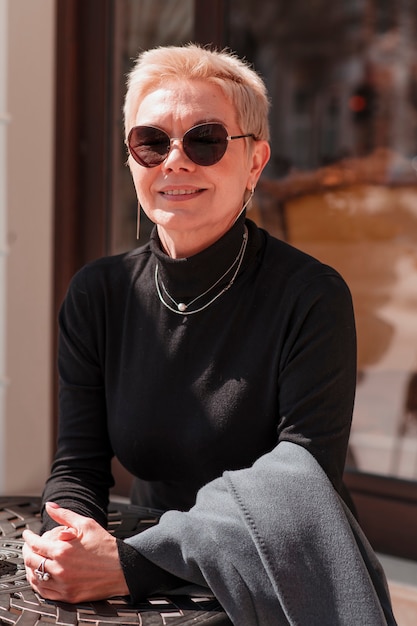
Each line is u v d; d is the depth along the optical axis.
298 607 1.31
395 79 4.89
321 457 1.47
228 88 1.58
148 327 1.67
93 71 3.55
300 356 1.51
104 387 1.77
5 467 3.48
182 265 1.59
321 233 4.55
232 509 1.39
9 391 3.48
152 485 1.78
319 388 1.50
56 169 3.58
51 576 1.36
